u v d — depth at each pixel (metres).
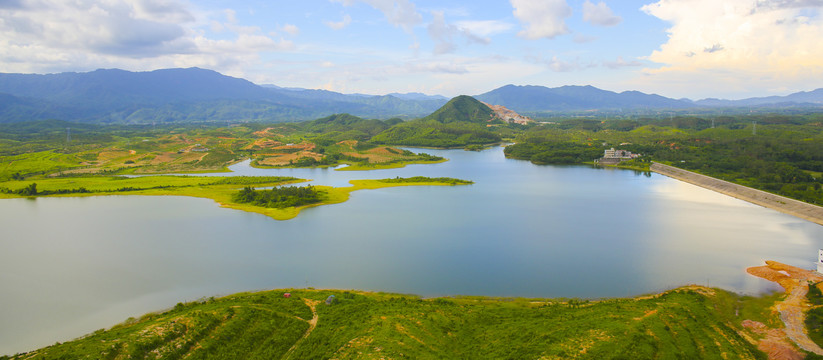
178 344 81.31
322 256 144.50
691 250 151.38
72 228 176.62
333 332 89.44
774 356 86.25
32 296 114.31
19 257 142.75
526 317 98.06
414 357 77.06
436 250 150.75
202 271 131.88
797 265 137.75
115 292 117.12
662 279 126.38
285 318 95.25
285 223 185.00
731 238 165.25
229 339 85.81
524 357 78.25
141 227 178.75
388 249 151.75
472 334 90.75
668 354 79.31
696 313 99.31
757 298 113.31
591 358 75.81
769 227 180.62
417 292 117.56
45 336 95.00
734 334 93.06
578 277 127.69
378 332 85.69
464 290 118.81
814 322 98.56
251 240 161.25
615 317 92.31
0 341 92.94
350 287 121.19
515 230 175.12
